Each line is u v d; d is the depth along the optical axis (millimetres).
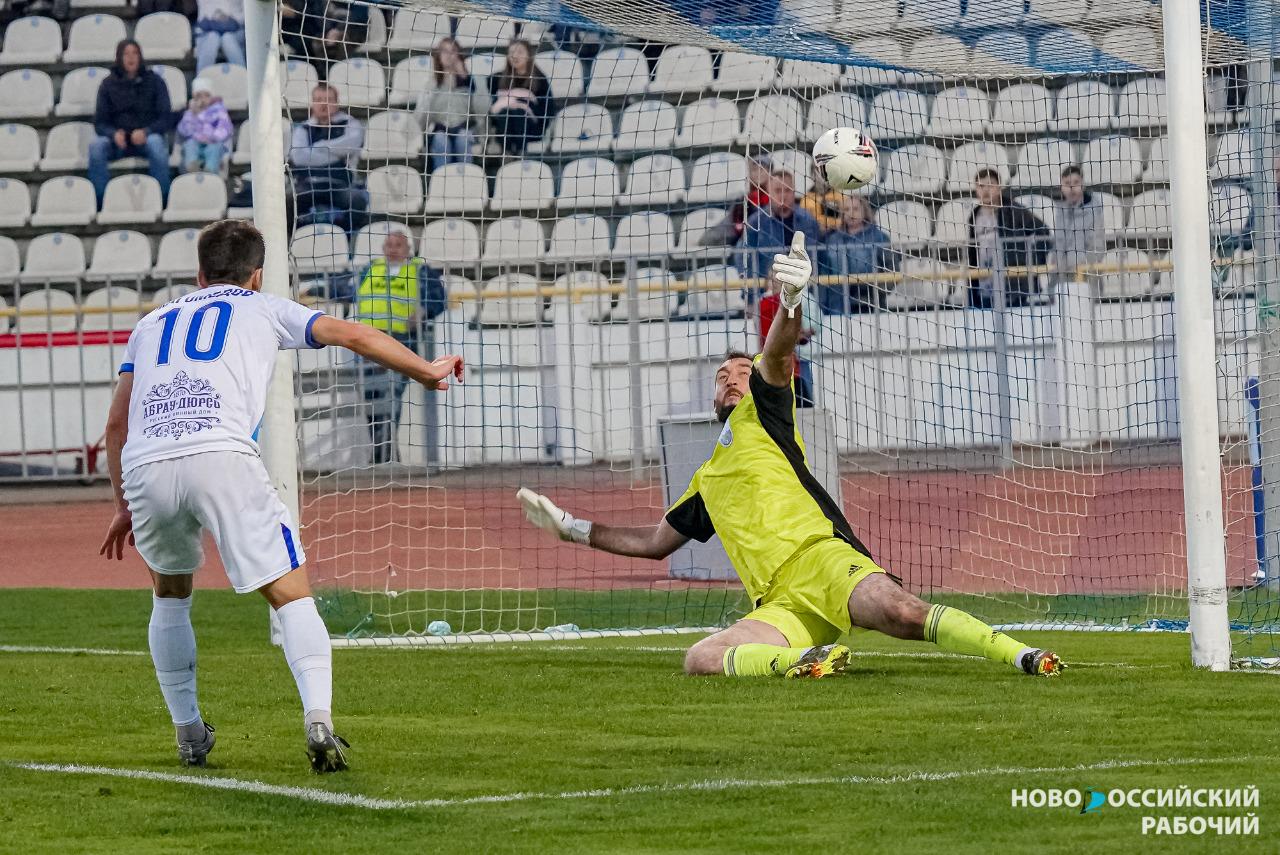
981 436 53906
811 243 52688
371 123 68062
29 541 51094
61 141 77000
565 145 67750
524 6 31297
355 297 52594
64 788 16031
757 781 15930
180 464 16219
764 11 31312
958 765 16516
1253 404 33906
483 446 46062
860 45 32500
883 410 53562
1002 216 54938
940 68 33781
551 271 61625
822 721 19484
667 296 51656
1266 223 32594
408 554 38594
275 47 30109
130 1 80438
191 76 79000
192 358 16672
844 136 25438
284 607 16688
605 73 68312
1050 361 55406
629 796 15328
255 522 16344
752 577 24922
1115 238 55688
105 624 33375
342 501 53969
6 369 60625
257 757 17812
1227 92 36031
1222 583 23812
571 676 24500
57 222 73938
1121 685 21969
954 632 23234
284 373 29625
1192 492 23766
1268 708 19906
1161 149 56531
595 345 58750
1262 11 30234
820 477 35688
